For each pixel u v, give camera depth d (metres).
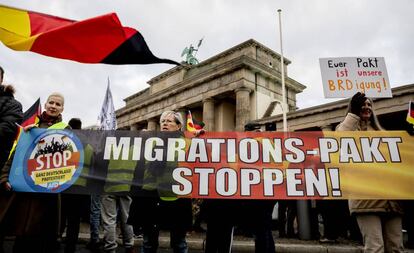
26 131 4.57
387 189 4.24
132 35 4.66
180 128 4.98
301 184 4.38
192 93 37.03
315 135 4.55
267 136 4.58
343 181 4.34
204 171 4.46
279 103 33.41
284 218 9.38
